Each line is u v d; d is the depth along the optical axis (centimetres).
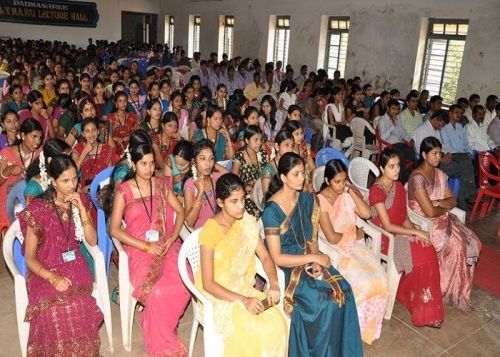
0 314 281
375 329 275
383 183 298
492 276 366
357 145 624
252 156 359
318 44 1059
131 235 255
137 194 258
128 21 1919
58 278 219
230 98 655
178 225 271
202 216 300
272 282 232
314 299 229
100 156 369
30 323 219
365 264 274
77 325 221
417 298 292
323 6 1031
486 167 467
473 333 292
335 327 229
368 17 928
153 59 1248
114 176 298
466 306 318
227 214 226
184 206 299
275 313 225
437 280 290
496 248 416
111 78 750
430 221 317
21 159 337
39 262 219
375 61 928
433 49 834
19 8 1642
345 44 1016
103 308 247
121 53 1435
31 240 218
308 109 743
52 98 643
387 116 597
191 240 236
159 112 444
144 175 254
